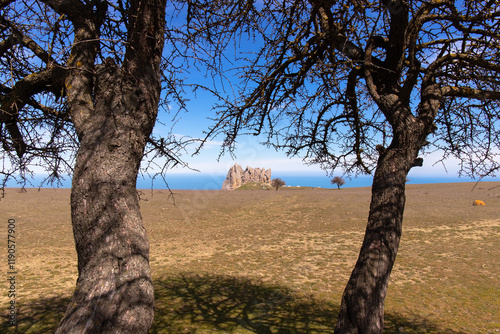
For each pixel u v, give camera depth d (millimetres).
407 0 3111
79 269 1996
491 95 3389
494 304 8711
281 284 10375
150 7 2279
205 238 18375
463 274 11336
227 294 9336
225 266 12672
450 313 8102
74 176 2084
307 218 25438
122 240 1980
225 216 26406
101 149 2090
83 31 2484
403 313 8094
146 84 2326
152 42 2373
